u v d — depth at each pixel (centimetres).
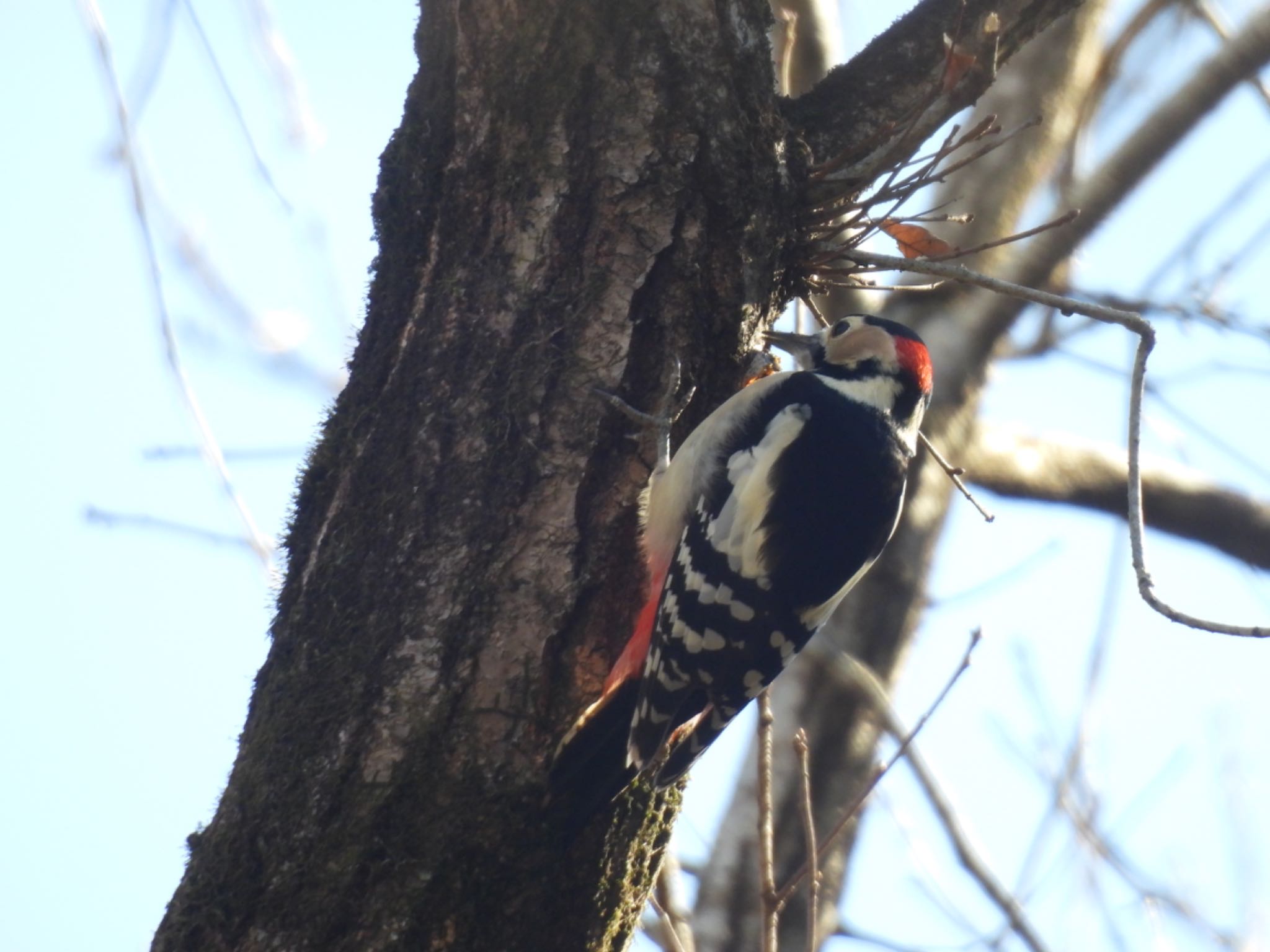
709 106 862
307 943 749
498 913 776
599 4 857
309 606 816
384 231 877
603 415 837
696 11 867
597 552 829
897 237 1007
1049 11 992
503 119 855
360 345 871
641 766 827
